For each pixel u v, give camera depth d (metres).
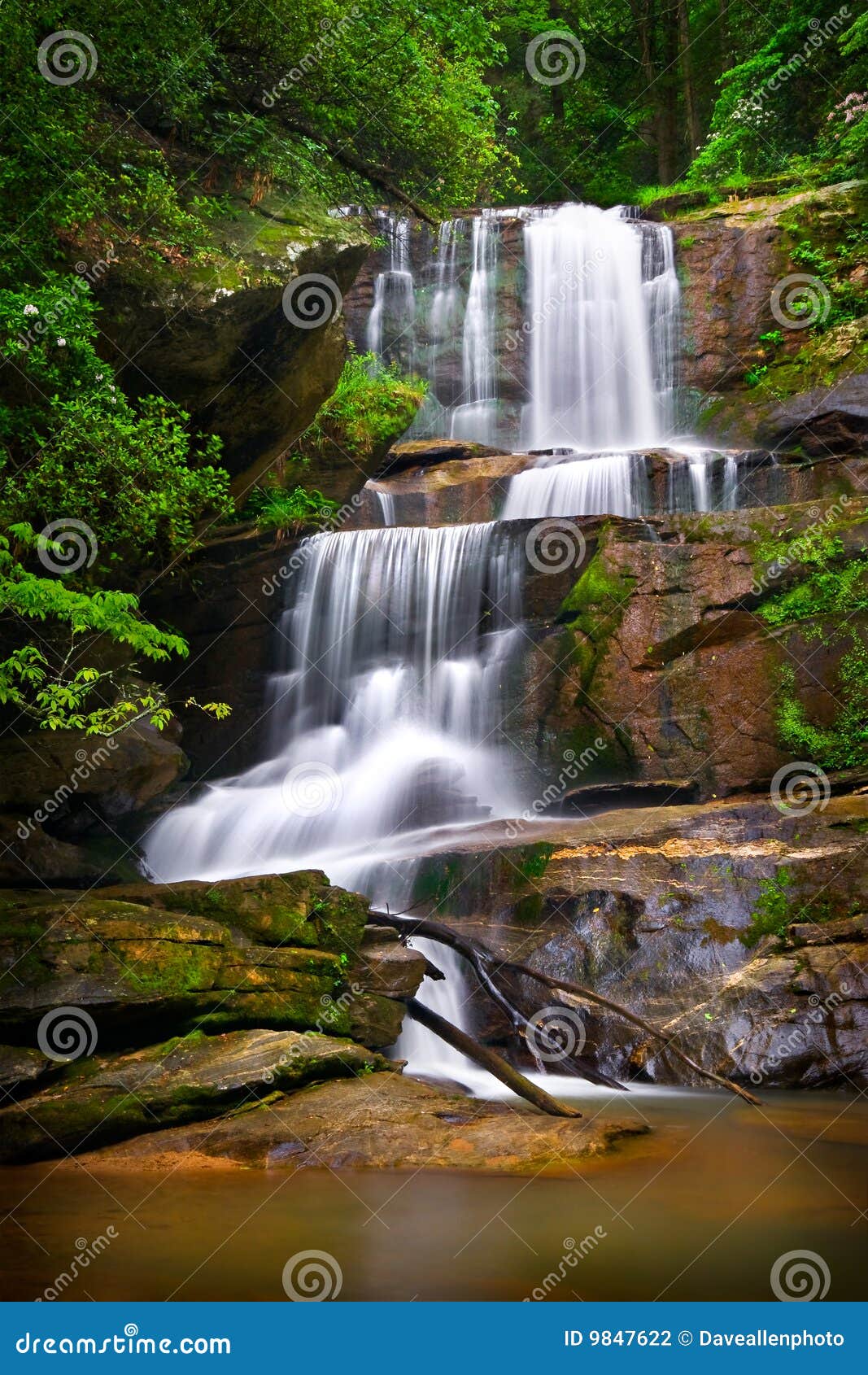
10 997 7.55
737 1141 7.50
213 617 15.01
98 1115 7.14
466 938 9.59
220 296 11.53
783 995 9.54
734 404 19.45
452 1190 6.38
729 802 12.14
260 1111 7.50
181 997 7.94
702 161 25.58
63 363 10.14
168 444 11.11
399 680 14.98
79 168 10.59
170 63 11.84
